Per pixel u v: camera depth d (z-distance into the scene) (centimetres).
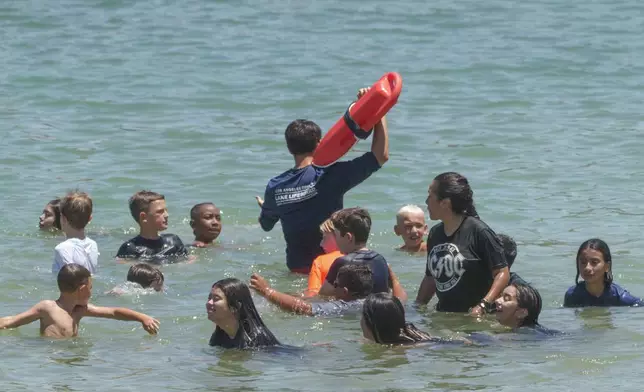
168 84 4944
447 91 4853
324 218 2658
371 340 2095
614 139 4084
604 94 4778
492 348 2058
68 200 2681
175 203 3384
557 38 5856
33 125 4250
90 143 4028
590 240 2384
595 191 3472
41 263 2747
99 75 5088
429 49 5662
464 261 2291
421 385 1847
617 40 5809
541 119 4381
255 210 3341
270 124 4328
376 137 2619
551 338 2125
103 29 6069
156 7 6650
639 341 2098
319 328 2216
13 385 1859
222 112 4509
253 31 6072
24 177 3600
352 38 5906
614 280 2594
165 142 4056
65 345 2106
